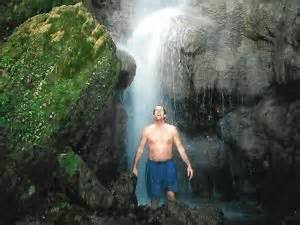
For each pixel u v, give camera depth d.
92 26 8.23
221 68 11.65
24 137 7.32
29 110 7.51
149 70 11.64
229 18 11.82
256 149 11.62
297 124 11.19
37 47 8.05
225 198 11.84
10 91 7.67
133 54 11.83
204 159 11.88
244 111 11.75
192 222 7.62
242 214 10.53
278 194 11.39
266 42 11.41
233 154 11.93
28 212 6.97
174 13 12.54
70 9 8.43
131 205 7.79
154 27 12.05
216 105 11.80
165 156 7.93
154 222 7.48
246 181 11.79
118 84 9.70
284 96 11.34
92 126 8.16
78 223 6.97
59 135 7.56
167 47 11.57
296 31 10.57
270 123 11.35
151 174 7.93
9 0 8.76
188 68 11.54
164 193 7.99
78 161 7.38
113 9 12.31
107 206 7.43
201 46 11.51
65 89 7.68
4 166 6.95
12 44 8.19
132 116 10.93
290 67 10.79
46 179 7.24
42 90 7.68
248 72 11.62
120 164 10.17
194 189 11.79
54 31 8.18
